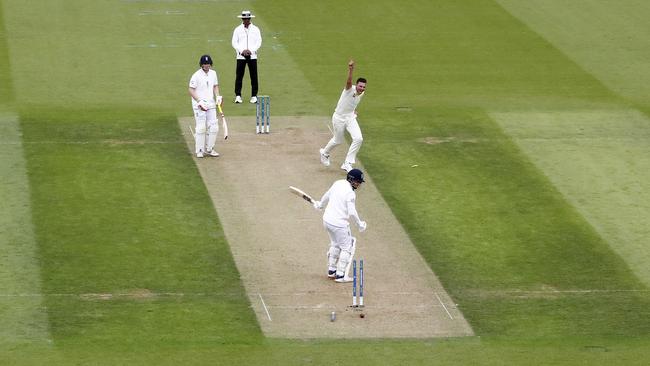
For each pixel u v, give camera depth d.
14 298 96.94
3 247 104.88
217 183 118.56
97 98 141.12
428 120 137.25
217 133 126.06
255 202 114.69
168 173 120.50
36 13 169.25
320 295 98.88
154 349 89.94
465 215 113.62
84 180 118.38
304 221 111.25
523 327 95.31
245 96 143.38
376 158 125.88
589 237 110.12
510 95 146.38
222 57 155.38
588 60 159.12
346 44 162.25
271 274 101.88
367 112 139.12
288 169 122.25
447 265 104.56
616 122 138.00
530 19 173.00
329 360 88.88
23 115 134.88
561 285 102.12
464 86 149.25
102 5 173.75
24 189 115.94
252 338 92.19
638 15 175.25
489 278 102.81
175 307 96.50
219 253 105.12
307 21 170.25
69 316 94.69
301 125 134.38
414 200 116.38
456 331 94.31
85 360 87.88
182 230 108.94
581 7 177.75
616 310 98.38
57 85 144.88
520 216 113.81
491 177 122.00
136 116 135.75
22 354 88.62
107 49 157.00
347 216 99.75
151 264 103.00
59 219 110.31
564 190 119.56
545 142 131.50
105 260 103.44
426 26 169.75
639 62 158.88
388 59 157.50
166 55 155.50
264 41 162.00
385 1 179.00
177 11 172.62
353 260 102.31
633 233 111.12
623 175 123.44
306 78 149.75
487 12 175.25
